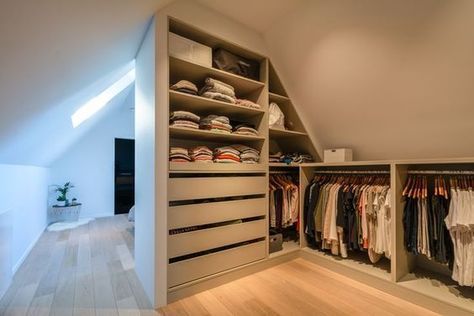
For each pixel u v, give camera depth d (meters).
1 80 1.08
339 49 2.05
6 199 2.16
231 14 2.11
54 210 4.42
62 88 1.71
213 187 2.05
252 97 2.61
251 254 2.29
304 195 2.74
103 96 3.44
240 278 2.20
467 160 1.64
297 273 2.30
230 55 2.27
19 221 2.52
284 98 2.69
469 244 1.64
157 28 1.75
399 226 1.97
